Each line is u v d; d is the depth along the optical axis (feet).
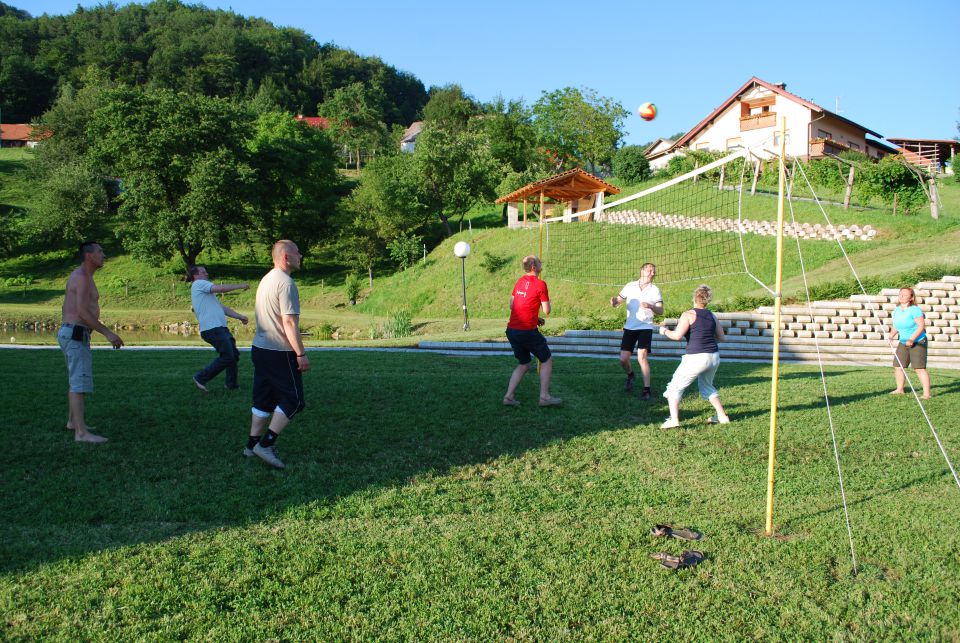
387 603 10.61
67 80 351.05
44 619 9.84
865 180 85.15
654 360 43.86
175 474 16.55
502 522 14.14
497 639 9.69
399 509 14.76
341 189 213.87
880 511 14.94
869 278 54.39
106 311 122.31
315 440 19.83
